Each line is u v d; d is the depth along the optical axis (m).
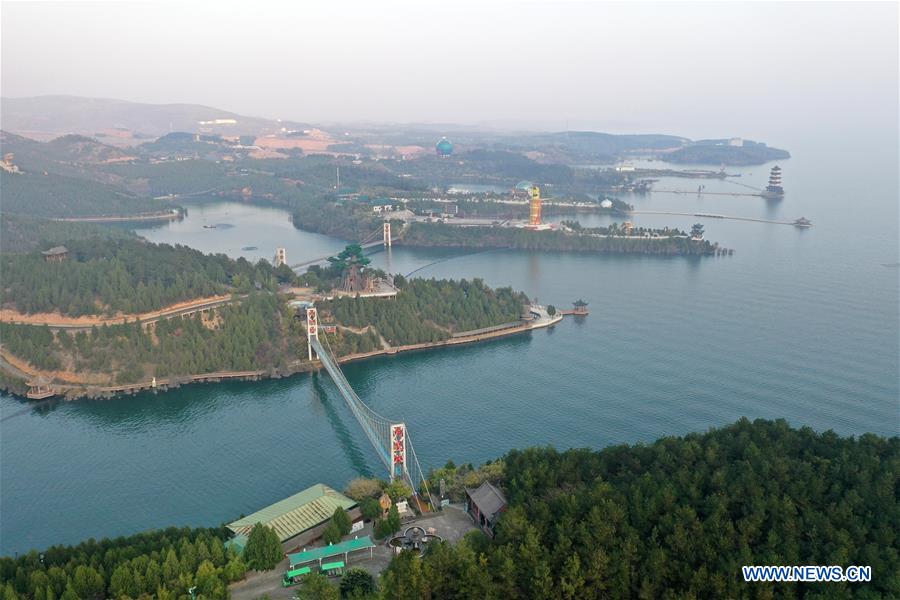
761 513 152.75
